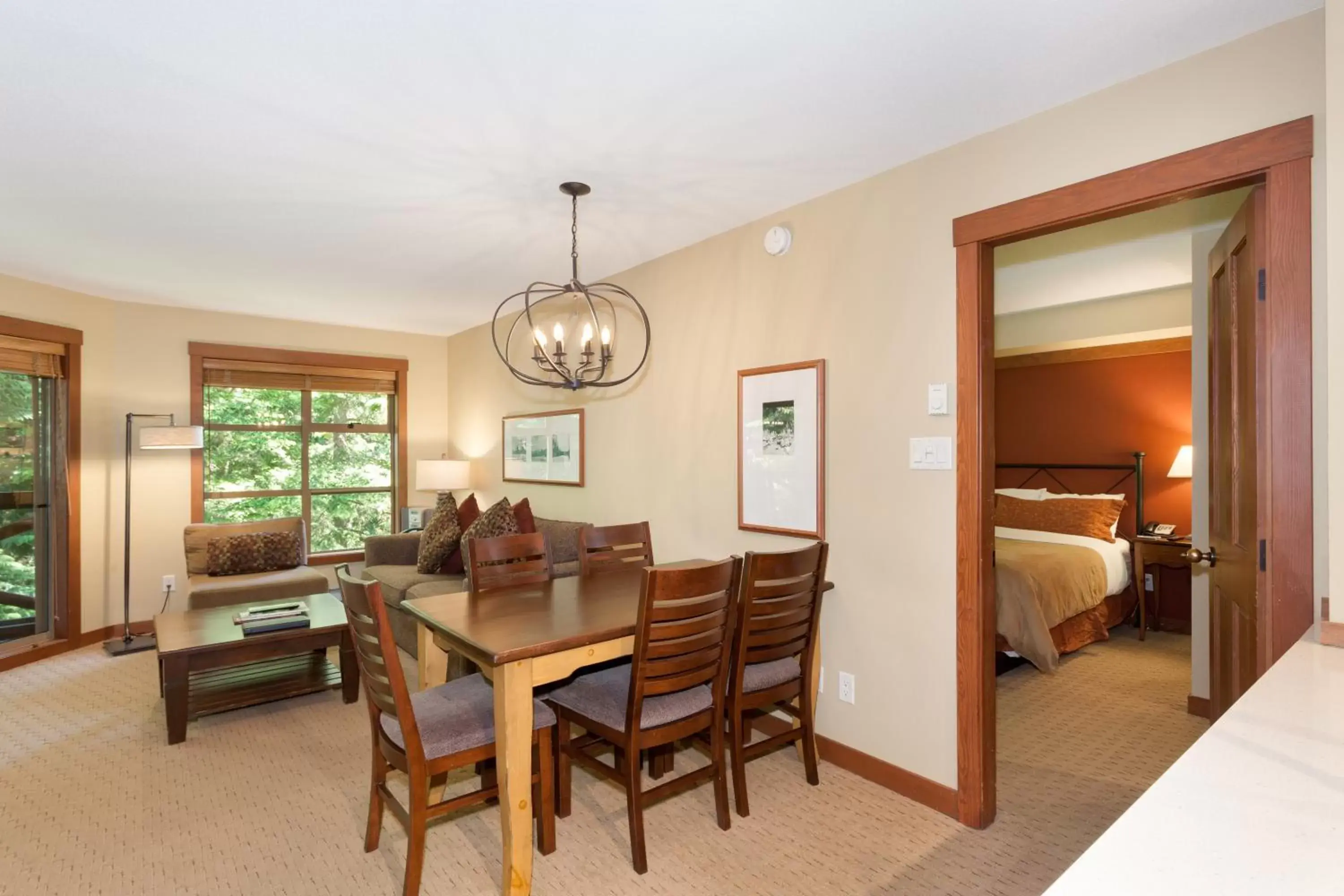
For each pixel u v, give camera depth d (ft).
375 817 7.37
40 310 14.24
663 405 12.19
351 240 11.28
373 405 19.89
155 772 9.18
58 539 14.85
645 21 5.57
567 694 7.95
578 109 7.04
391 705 6.57
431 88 6.61
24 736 10.38
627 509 13.10
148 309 16.26
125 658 14.32
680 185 9.07
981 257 7.77
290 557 16.12
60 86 6.56
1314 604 5.65
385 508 20.04
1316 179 5.62
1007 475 20.40
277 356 17.93
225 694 11.36
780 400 9.98
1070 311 14.97
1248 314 6.71
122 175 8.65
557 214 10.09
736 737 8.02
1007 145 7.49
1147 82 6.50
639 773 7.07
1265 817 2.59
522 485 16.76
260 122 7.27
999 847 7.40
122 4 5.31
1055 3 5.43
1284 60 5.77
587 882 6.83
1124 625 16.99
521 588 9.41
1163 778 2.92
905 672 8.48
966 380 7.82
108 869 7.04
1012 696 11.95
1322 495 5.60
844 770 9.17
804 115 7.23
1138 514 17.48
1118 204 6.68
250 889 6.73
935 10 5.49
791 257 9.87
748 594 7.80
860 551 8.98
